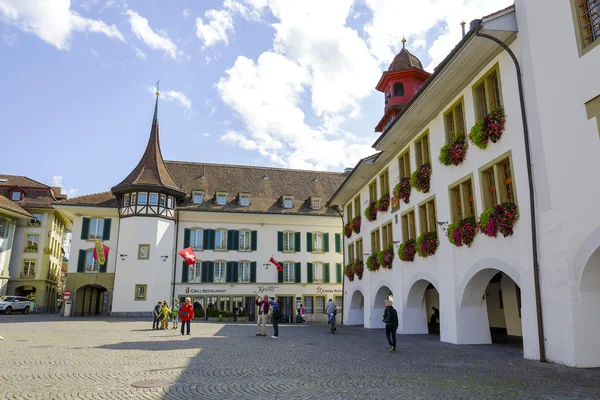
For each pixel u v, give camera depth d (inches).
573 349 414.0
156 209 1502.2
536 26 482.3
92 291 1599.4
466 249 616.4
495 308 897.5
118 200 1585.9
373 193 1075.9
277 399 294.0
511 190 533.3
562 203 437.1
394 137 836.6
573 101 429.1
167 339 700.0
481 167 581.9
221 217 1625.2
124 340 671.8
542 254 460.1
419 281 796.6
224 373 390.0
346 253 1301.7
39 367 404.8
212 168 1822.1
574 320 416.2
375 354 525.7
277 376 377.4
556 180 446.0
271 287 1620.3
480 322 636.7
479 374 385.1
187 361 458.6
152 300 1448.1
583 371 391.2
